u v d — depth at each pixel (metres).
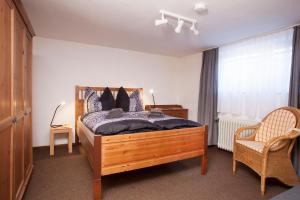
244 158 2.52
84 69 3.94
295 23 2.58
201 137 2.63
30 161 2.43
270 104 2.98
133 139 2.10
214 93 3.92
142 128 2.26
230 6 2.11
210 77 4.00
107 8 2.24
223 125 3.75
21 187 1.88
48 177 2.46
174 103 5.09
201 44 3.72
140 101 4.24
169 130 2.37
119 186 2.27
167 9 2.22
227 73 3.69
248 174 2.69
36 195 2.03
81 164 2.90
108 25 2.80
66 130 3.38
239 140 2.69
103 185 2.29
